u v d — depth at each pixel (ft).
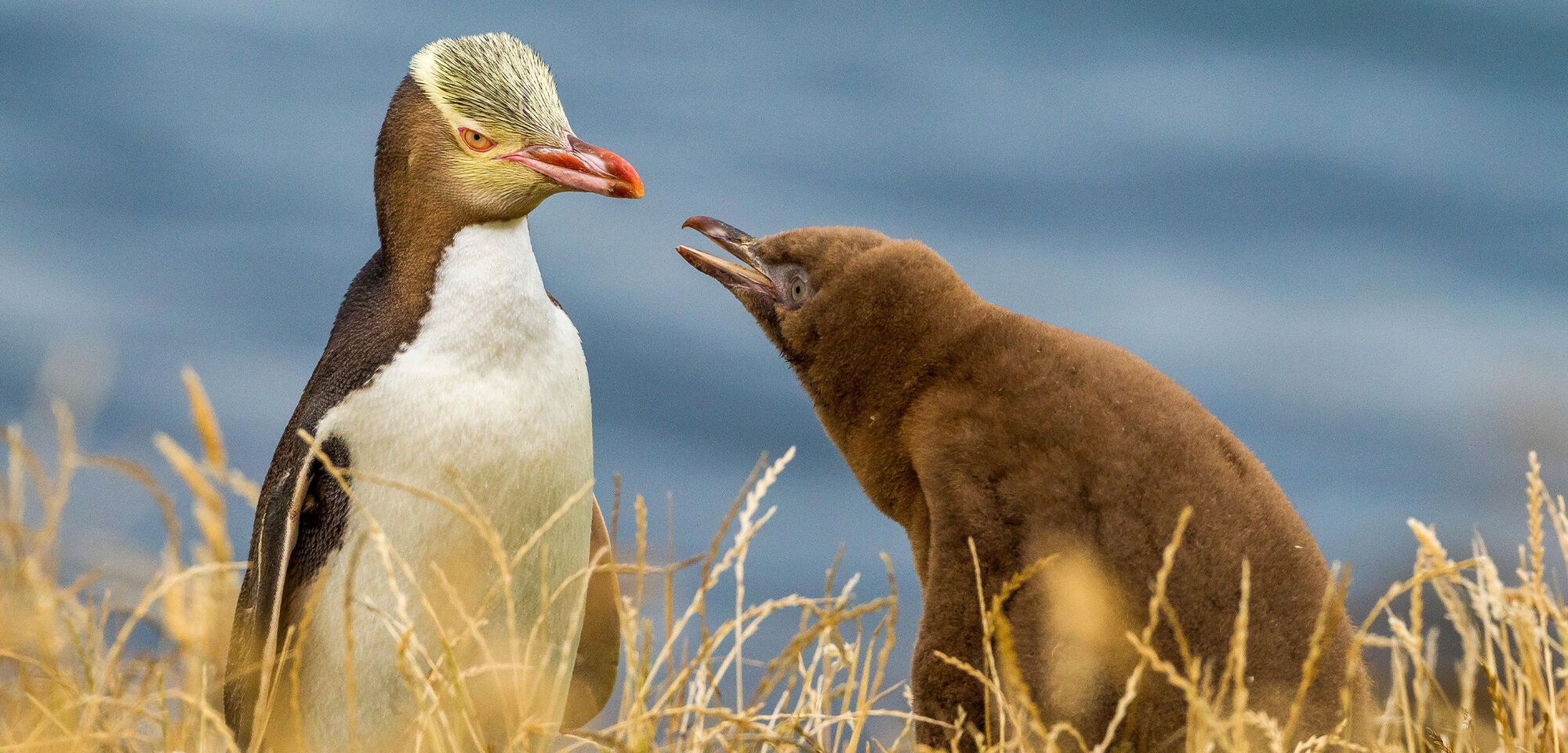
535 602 26.21
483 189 26.18
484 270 25.93
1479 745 22.79
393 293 26.32
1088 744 20.95
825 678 23.56
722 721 21.48
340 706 26.09
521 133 26.27
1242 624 18.42
